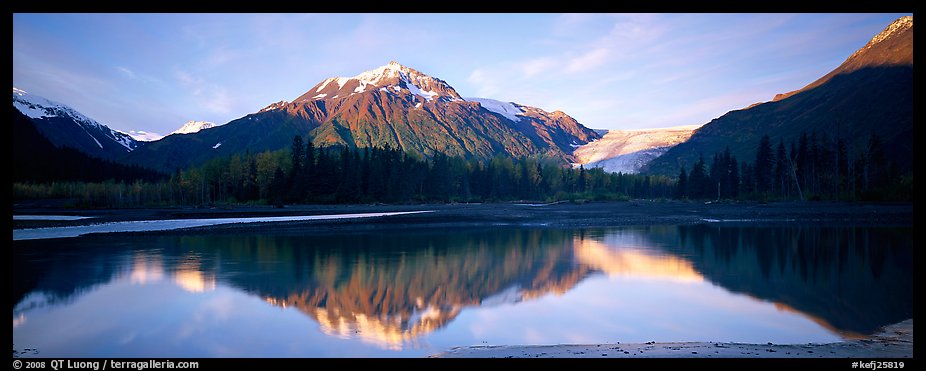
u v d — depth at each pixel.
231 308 19.17
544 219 65.44
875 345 13.24
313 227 53.56
